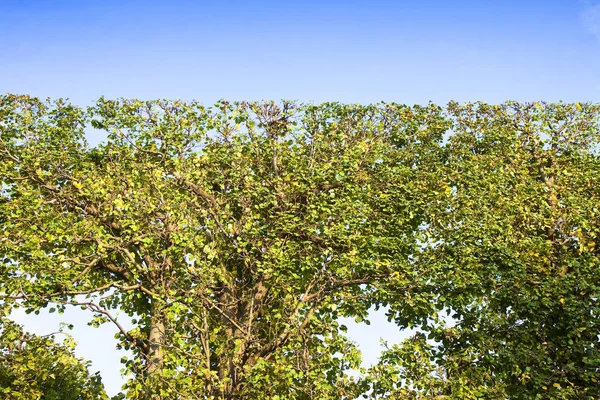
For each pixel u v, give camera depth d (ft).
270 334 48.96
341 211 51.70
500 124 66.90
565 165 64.64
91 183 49.73
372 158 56.59
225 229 50.62
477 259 51.06
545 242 54.24
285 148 57.16
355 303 47.57
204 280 46.24
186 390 41.63
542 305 51.72
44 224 47.01
